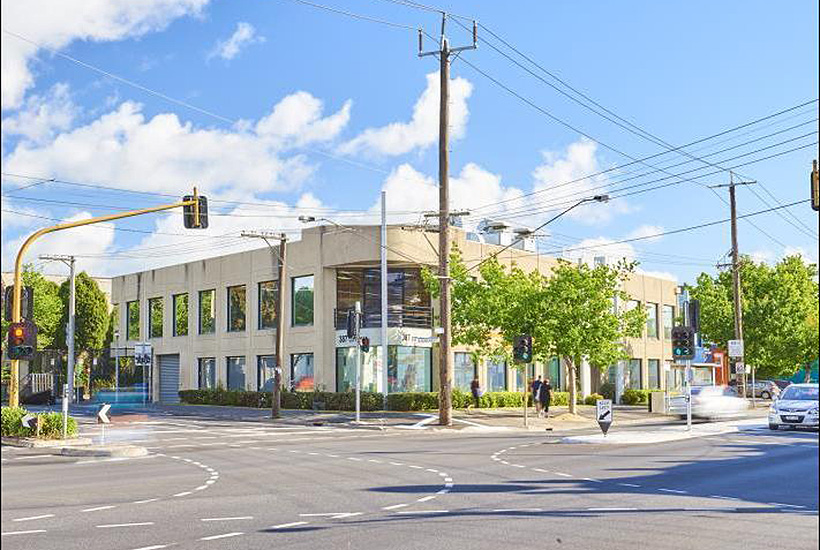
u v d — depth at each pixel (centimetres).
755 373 7256
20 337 2905
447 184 3791
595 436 2978
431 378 4866
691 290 6538
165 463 2200
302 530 1159
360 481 1752
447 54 3722
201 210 2895
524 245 5712
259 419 4284
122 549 1028
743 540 1078
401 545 1050
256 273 5369
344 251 4778
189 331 5884
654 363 6762
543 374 5634
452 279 4012
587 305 4312
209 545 1052
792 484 1684
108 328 7619
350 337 3909
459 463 2127
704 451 2464
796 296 6288
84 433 3366
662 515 1284
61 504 1427
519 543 1061
